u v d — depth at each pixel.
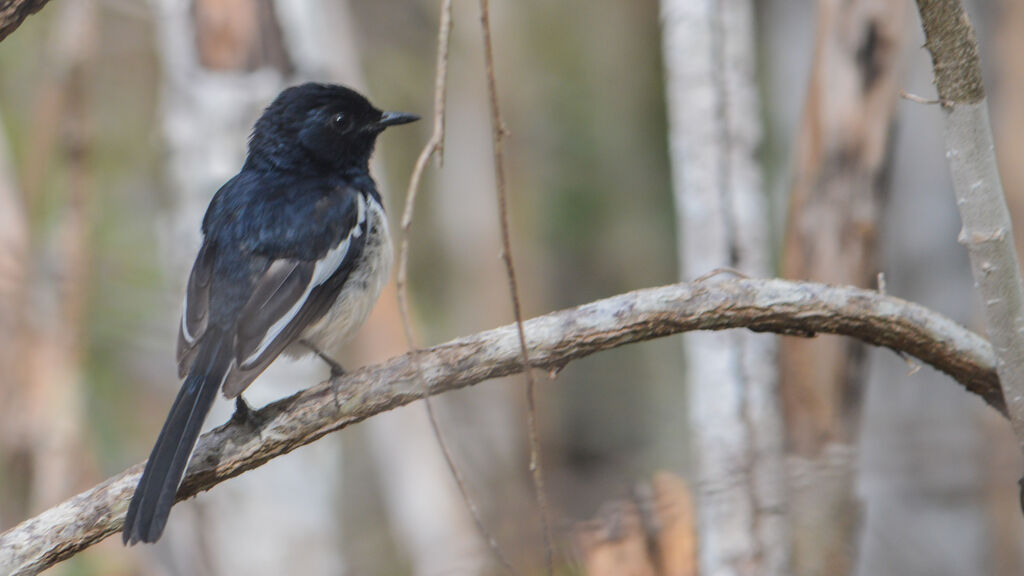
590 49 18.95
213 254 8.30
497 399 16.45
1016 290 6.64
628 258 18.80
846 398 10.36
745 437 10.09
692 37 10.35
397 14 18.34
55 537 6.56
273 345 7.84
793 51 16.17
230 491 11.55
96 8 13.30
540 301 18.44
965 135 6.45
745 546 9.91
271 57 11.23
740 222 10.39
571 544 9.33
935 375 13.40
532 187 18.61
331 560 11.80
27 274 12.20
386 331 12.87
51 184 13.64
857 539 10.37
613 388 17.05
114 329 14.97
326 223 8.38
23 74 14.76
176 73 11.26
